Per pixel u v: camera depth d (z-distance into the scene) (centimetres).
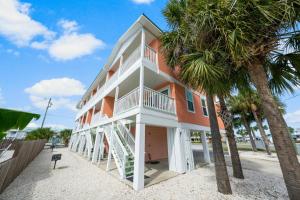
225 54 443
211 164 981
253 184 561
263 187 530
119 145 799
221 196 462
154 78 875
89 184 585
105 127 1000
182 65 620
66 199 453
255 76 399
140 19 795
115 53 1189
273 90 511
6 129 430
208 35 447
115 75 1080
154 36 908
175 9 621
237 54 373
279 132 337
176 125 809
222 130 1423
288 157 318
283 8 337
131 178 644
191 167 816
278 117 349
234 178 636
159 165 926
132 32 918
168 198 457
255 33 379
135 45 1018
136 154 568
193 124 976
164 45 675
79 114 2169
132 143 801
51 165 970
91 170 820
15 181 618
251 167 887
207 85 483
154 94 737
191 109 1024
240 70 510
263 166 916
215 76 458
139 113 614
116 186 561
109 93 1170
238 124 2192
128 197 466
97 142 1109
